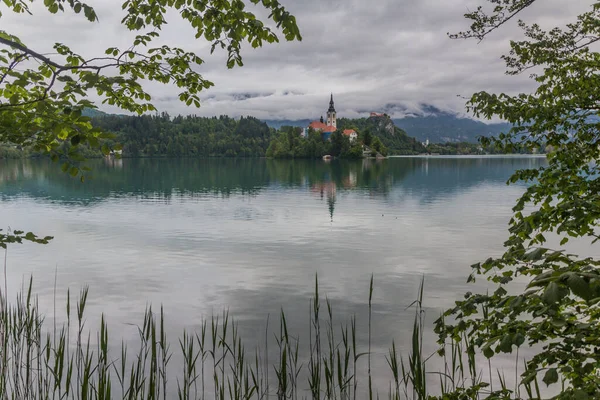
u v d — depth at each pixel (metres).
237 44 4.45
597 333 2.57
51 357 7.48
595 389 2.42
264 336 9.19
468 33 4.81
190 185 55.06
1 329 6.24
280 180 64.62
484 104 4.40
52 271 14.45
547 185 3.96
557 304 2.34
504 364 7.79
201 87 5.13
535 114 4.18
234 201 37.41
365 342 8.88
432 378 7.31
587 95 4.12
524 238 3.29
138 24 4.55
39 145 3.72
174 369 7.58
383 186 53.19
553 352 2.63
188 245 18.88
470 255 16.86
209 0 4.33
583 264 2.61
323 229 23.17
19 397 5.25
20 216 27.80
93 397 5.68
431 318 10.10
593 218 3.09
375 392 6.81
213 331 4.81
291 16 3.90
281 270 14.77
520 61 4.76
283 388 4.41
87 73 3.71
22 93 4.40
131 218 27.11
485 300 3.02
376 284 13.06
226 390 6.78
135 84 4.15
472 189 47.62
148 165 121.06
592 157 4.14
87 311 10.66
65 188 49.03
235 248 18.34
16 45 3.76
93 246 18.45
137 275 14.05
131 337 9.05
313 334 9.29
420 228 23.30
